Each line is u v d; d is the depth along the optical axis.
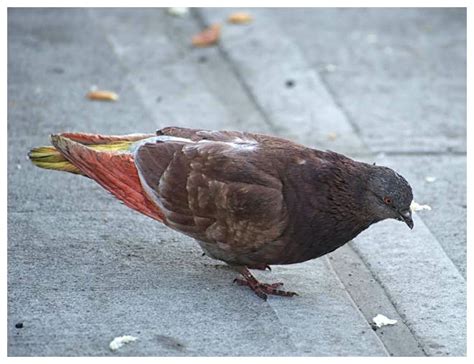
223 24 12.91
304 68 11.94
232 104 11.16
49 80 11.26
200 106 11.04
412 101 11.30
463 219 9.11
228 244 7.52
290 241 7.45
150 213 7.75
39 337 7.07
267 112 10.98
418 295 7.96
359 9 13.46
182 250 8.35
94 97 10.93
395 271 8.29
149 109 10.85
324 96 11.34
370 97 11.36
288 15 13.23
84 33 12.46
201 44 12.39
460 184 9.69
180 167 7.53
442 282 8.15
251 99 11.29
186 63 12.02
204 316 7.43
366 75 11.83
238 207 7.33
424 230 8.91
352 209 7.42
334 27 12.99
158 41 12.47
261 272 8.16
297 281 8.05
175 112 10.84
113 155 7.75
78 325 7.23
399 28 13.03
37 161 8.03
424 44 12.62
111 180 7.73
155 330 7.22
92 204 8.98
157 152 7.66
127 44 12.31
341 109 11.09
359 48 12.45
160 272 8.00
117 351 6.95
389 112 11.05
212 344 7.09
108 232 8.55
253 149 7.55
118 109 10.78
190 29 12.86
